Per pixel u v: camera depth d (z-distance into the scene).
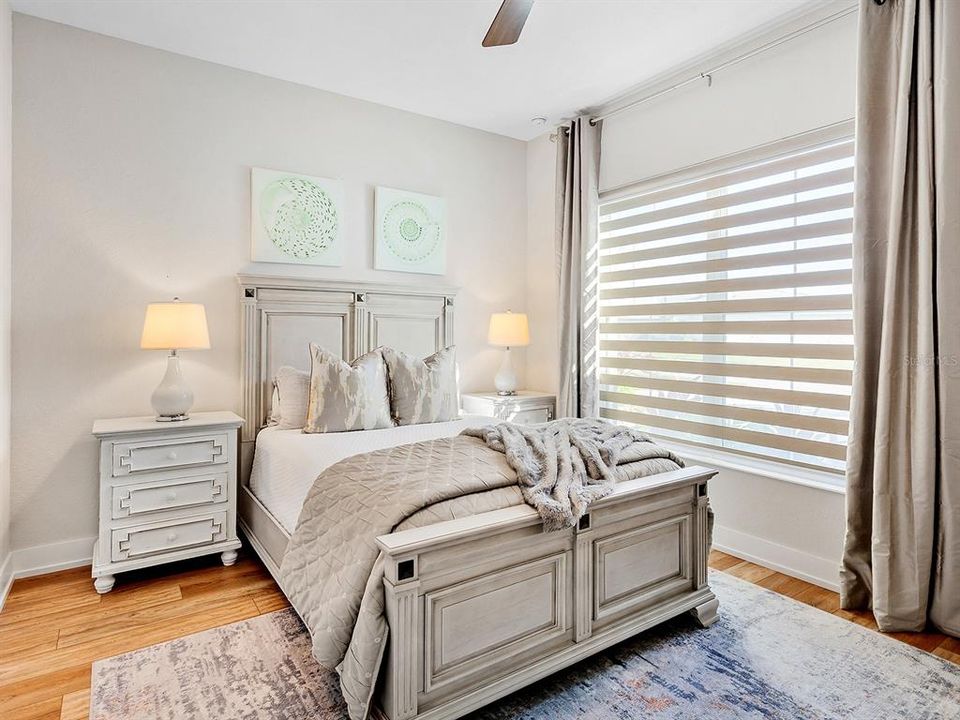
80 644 2.07
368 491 1.80
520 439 2.18
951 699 1.79
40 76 2.70
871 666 1.97
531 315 4.46
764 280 2.93
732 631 2.21
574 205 3.83
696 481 2.24
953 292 2.09
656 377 3.53
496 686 1.64
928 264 2.14
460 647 1.61
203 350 3.13
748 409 3.03
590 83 3.41
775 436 2.91
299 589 1.85
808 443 2.77
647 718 1.68
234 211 3.22
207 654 2.00
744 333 3.03
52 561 2.75
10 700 1.74
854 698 1.79
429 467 1.91
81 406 2.82
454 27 2.79
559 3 2.58
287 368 3.15
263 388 3.26
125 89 2.91
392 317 3.72
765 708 1.74
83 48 2.80
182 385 2.80
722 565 2.88
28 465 2.70
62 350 2.77
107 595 2.48
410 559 1.49
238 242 3.23
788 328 2.83
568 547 1.87
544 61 3.13
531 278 4.46
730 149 3.03
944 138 2.10
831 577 2.60
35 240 2.70
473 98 3.64
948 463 2.12
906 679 1.89
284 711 1.69
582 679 1.88
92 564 2.78
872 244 2.33
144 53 2.96
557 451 2.08
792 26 2.72
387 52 3.04
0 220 2.46
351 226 3.62
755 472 2.89
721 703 1.76
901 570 2.22
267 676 1.86
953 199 2.08
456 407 3.38
